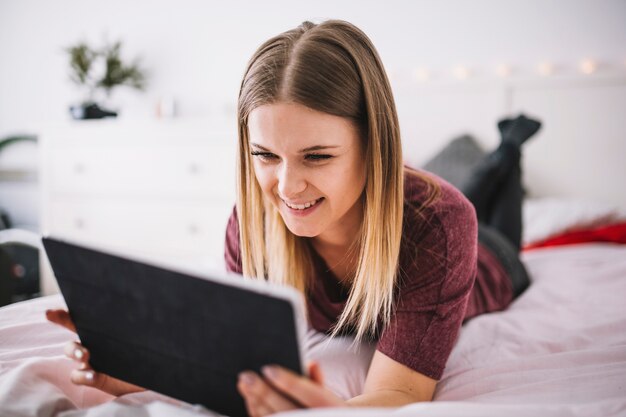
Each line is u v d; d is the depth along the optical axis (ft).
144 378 1.85
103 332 1.86
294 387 1.43
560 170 6.60
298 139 1.98
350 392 2.44
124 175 7.28
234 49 8.29
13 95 9.78
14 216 9.66
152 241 7.24
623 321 2.99
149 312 1.68
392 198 2.29
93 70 8.96
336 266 2.77
